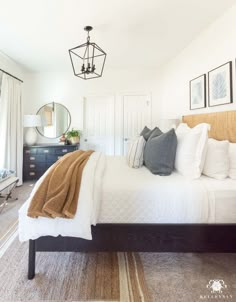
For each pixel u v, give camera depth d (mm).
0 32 2844
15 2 2160
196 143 1871
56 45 3283
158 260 1787
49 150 4363
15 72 4188
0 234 2223
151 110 4672
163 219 1614
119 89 4703
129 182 1721
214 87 2568
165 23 2631
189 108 3297
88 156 2459
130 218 1616
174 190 1616
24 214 1506
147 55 3805
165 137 1985
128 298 1391
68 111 4793
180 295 1411
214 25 2584
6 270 1656
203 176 1918
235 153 1871
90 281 1537
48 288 1469
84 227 1468
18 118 4031
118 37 3031
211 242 1607
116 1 2158
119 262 1758
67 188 1551
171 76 4109
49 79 4746
